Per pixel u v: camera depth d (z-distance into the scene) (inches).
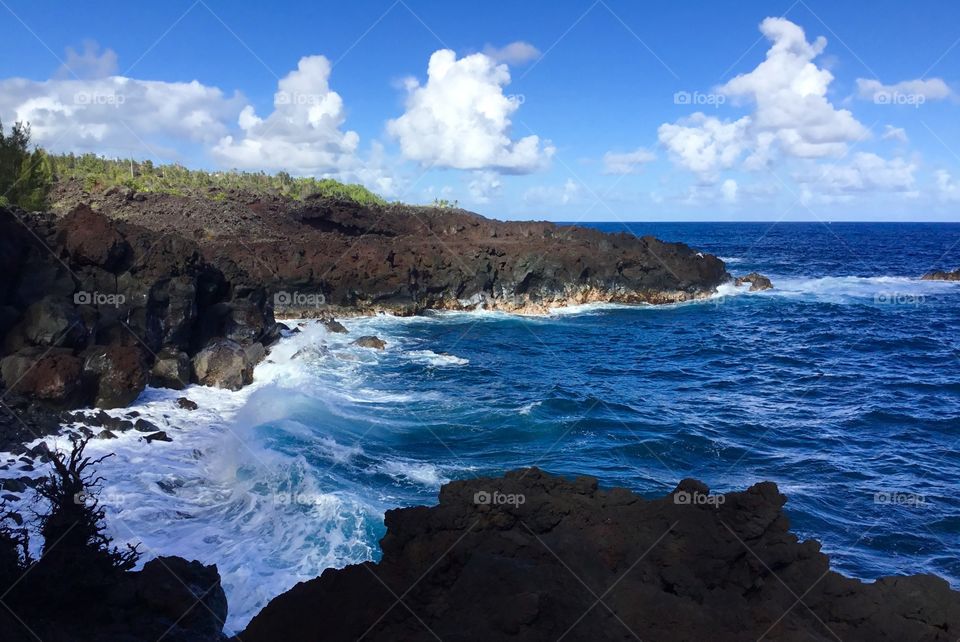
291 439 874.8
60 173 3038.9
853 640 319.6
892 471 890.1
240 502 693.9
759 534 386.9
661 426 1064.8
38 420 831.1
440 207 4276.6
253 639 310.3
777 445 994.1
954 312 2391.7
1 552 399.5
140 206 2684.5
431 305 2288.4
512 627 286.5
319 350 1476.4
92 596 410.6
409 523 391.5
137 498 680.4
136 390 973.8
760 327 2129.7
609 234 2827.3
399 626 303.9
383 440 919.7
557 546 357.4
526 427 1019.3
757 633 302.0
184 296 1228.5
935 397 1290.6
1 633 331.6
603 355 1695.4
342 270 2127.2
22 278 1048.2
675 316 2336.4
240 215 2770.7
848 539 699.4
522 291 2375.7
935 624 341.1
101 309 1104.2
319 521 652.1
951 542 695.7
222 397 1104.2
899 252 5132.9
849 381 1424.7
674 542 377.1
